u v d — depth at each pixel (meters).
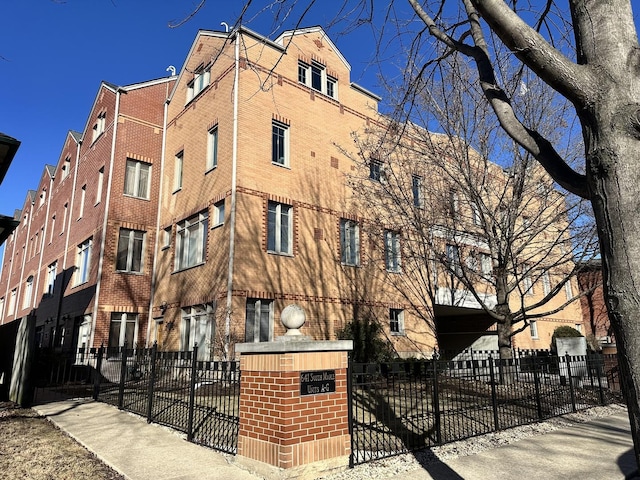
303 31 16.47
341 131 16.86
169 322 15.36
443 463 5.53
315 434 5.05
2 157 8.02
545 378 9.37
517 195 10.28
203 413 7.84
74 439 6.61
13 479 4.75
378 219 13.53
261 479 4.86
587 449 6.27
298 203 14.87
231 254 12.78
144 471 5.10
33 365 9.89
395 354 14.48
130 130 17.62
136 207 17.22
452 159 10.59
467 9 4.22
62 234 21.81
